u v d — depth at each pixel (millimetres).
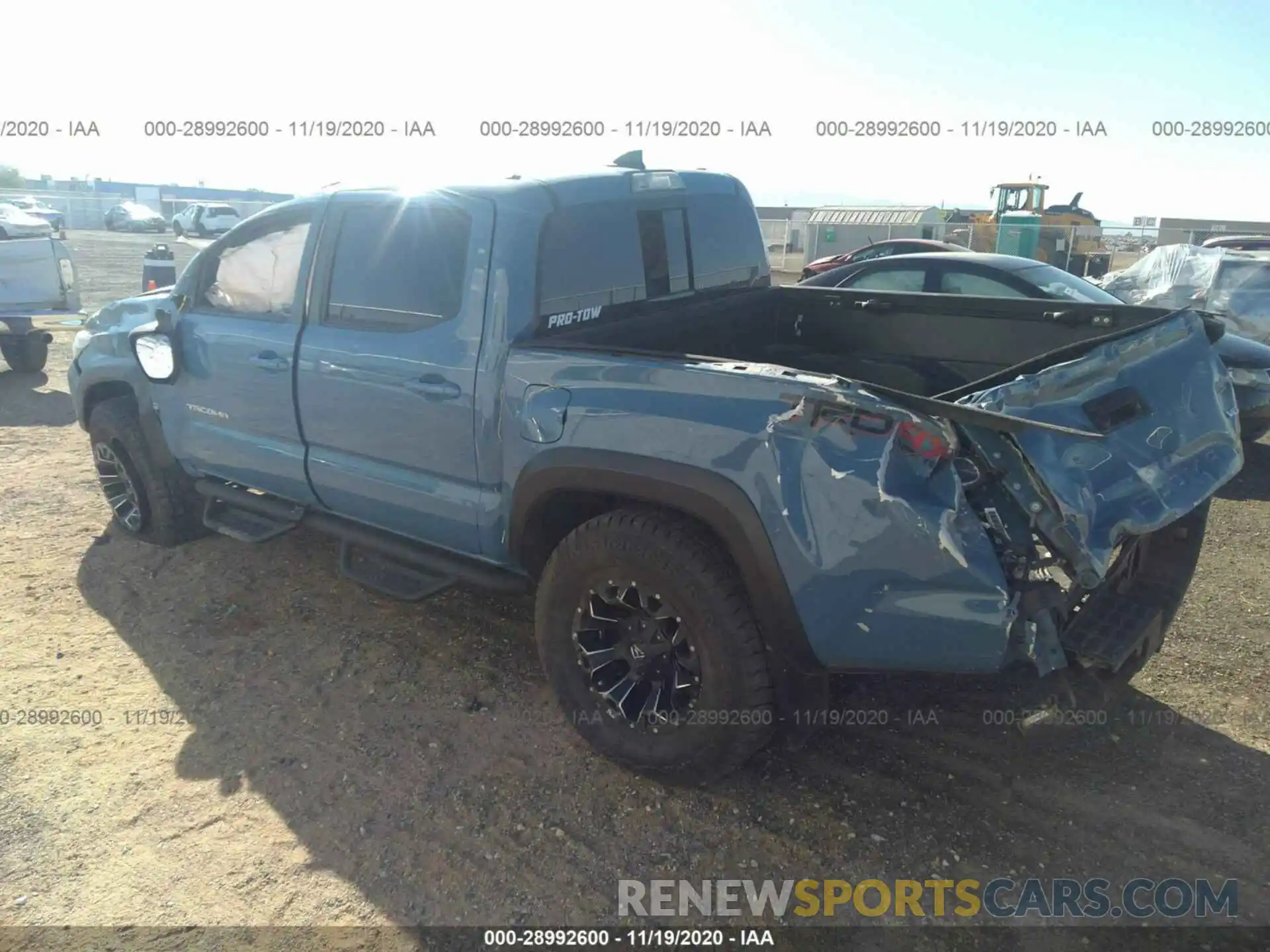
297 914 2609
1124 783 3111
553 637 3240
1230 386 3031
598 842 2881
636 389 2920
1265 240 16188
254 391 4152
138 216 37594
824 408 2537
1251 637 4055
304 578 4746
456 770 3229
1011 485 2434
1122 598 3047
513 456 3260
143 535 5172
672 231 4031
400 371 3543
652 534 2896
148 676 3855
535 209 3365
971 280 7590
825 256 26656
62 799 3086
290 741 3404
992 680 3746
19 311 9461
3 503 5832
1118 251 23656
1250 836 2857
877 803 3043
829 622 2668
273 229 4102
